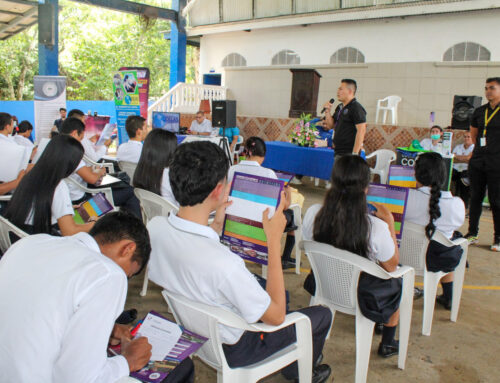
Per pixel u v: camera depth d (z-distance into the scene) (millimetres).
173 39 12570
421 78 8445
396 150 6887
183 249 1431
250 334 1649
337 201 2059
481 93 7910
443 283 3146
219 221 1989
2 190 3010
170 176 1415
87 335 1072
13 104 14023
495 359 2549
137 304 3023
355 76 9086
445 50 10117
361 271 2166
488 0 8859
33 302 1074
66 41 19469
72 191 3457
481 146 4312
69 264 1126
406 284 2291
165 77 21969
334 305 2223
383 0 10242
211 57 14383
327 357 2508
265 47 13039
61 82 8422
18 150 3355
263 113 10312
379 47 10977
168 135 3020
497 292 3490
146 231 1328
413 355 2553
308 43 12164
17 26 12812
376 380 2299
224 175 1425
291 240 3752
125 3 11062
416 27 10383
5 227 2154
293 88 8656
